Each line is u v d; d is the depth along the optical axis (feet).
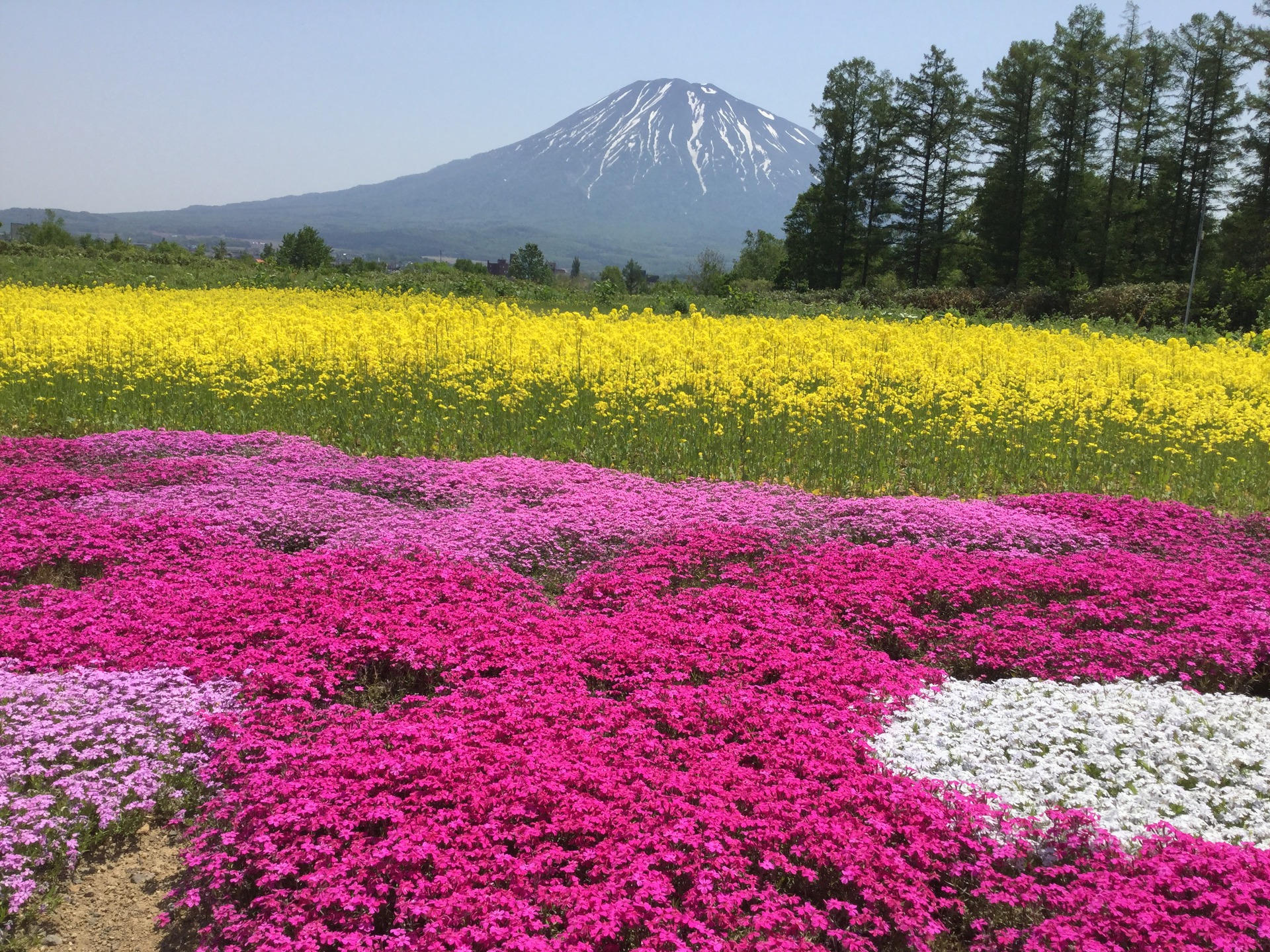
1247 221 230.68
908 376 69.87
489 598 30.07
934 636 28.27
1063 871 16.69
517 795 18.08
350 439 52.42
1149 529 39.04
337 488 43.55
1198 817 18.65
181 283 153.28
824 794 18.78
